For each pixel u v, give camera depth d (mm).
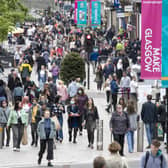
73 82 80438
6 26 109250
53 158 57875
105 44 126000
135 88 80188
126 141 66062
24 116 61094
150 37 56281
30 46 124375
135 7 146000
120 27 154625
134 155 59719
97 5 145250
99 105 86438
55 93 79250
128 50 126812
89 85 101188
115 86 80750
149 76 56656
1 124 62781
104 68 96625
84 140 66438
